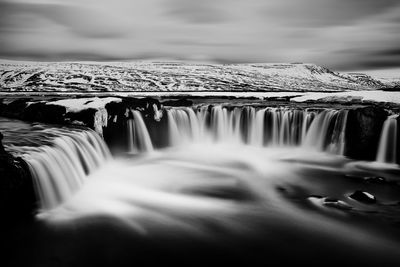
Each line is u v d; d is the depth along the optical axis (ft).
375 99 97.30
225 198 41.52
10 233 28.04
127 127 61.57
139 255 27.35
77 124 55.72
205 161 60.44
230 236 31.01
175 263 26.45
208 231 32.01
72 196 38.45
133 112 63.05
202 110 77.46
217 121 76.48
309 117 67.31
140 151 64.49
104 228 31.35
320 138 65.98
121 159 59.21
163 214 35.83
